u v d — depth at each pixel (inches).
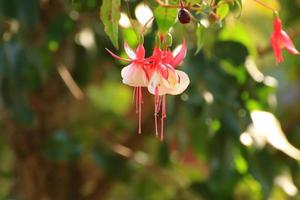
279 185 46.8
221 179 46.5
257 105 45.9
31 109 46.1
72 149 48.4
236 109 45.3
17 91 44.8
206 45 44.1
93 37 47.4
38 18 43.0
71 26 45.9
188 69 43.5
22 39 44.7
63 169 51.3
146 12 38.5
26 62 43.7
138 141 53.1
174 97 46.1
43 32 46.6
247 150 46.0
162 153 51.9
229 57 44.4
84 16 46.7
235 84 45.1
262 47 50.9
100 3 39.4
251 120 45.6
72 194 52.1
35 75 45.1
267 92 45.9
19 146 50.4
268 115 45.8
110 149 50.1
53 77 49.5
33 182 50.8
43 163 50.7
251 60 45.8
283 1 52.1
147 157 53.4
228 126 45.1
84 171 54.5
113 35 33.3
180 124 47.6
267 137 45.3
